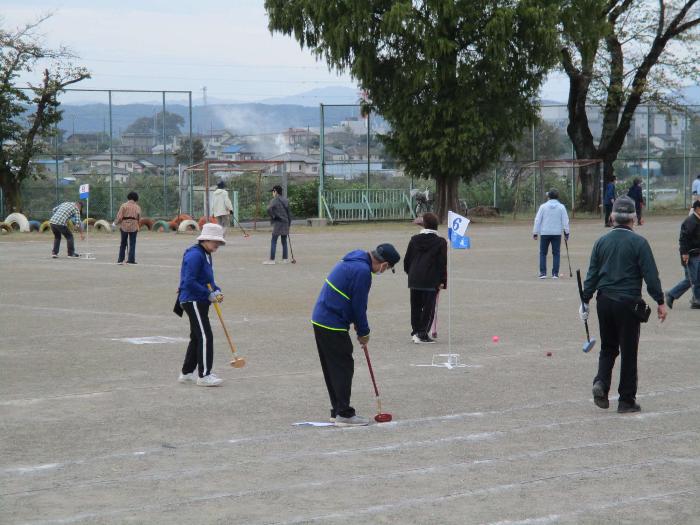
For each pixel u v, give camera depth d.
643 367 11.14
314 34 42.09
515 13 39.59
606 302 8.82
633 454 7.38
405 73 41.25
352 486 6.52
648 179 52.50
